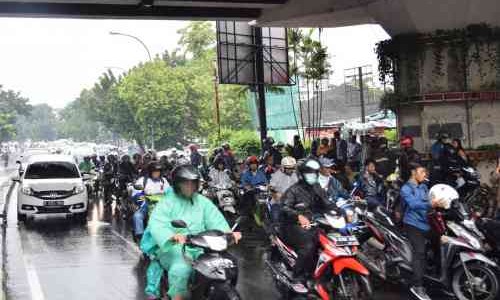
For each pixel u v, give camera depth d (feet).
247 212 53.16
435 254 29.17
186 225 20.63
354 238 26.23
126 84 226.99
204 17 83.20
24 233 53.62
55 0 71.82
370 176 40.22
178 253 21.56
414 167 28.78
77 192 59.98
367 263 30.25
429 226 28.53
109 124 321.93
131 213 60.39
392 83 71.36
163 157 60.59
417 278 28.14
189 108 222.89
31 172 63.16
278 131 153.89
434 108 67.31
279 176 42.45
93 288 32.63
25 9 74.28
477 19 64.75
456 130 66.39
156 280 22.88
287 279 27.63
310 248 26.73
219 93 213.46
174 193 22.02
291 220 27.58
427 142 67.67
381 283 32.45
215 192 56.03
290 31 108.06
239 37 97.50
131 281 34.14
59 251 44.27
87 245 46.85
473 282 27.22
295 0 81.76
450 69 66.33
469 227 28.04
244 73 98.12
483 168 64.69
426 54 67.26
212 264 20.29
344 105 182.50
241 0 77.66
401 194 28.78
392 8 68.33
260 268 37.09
